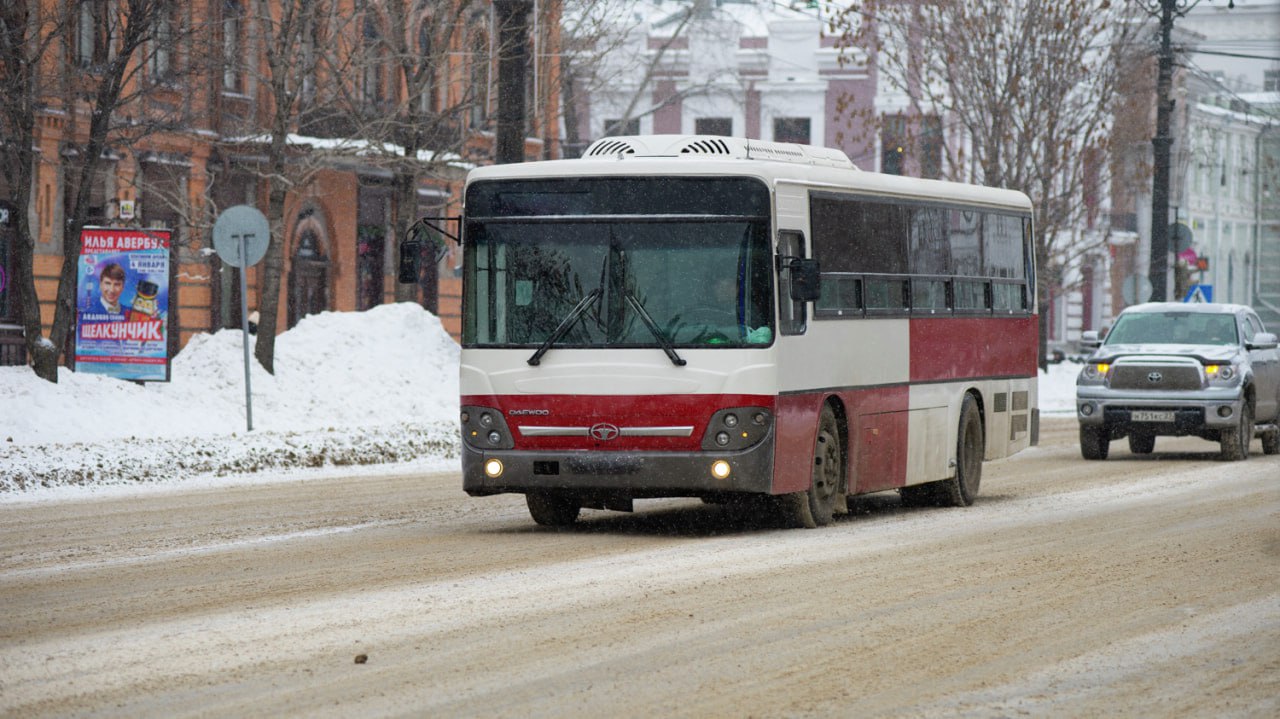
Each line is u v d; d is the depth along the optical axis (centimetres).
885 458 2325
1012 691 1137
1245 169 12312
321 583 1612
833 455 2205
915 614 1443
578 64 5453
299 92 4397
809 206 2147
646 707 1077
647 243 2059
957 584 1622
